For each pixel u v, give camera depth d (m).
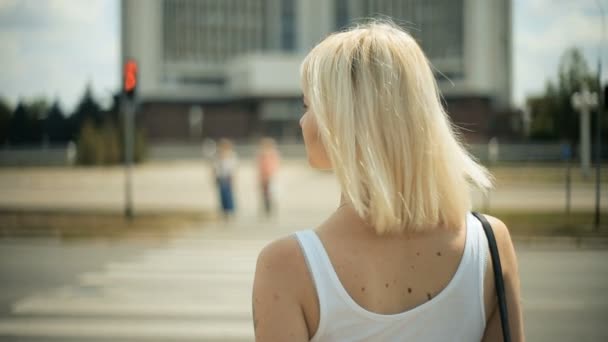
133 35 91.00
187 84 95.06
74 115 56.41
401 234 1.29
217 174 17.22
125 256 11.43
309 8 94.06
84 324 6.63
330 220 1.31
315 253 1.23
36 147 52.69
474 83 80.38
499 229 1.39
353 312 1.21
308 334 1.22
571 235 12.24
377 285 1.24
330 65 1.34
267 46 98.94
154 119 81.25
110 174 41.53
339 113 1.29
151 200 23.22
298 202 22.52
